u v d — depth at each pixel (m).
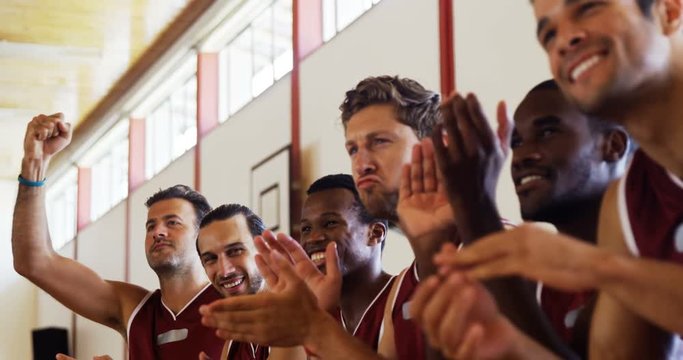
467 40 4.22
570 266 1.10
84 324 9.77
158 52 7.85
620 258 1.10
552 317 1.71
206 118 7.38
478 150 1.47
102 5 6.94
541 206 1.79
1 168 10.95
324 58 5.55
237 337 1.60
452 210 1.49
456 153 1.48
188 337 3.15
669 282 1.08
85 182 10.44
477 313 1.17
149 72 8.20
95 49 7.78
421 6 4.59
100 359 2.59
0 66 8.06
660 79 1.33
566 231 1.80
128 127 9.16
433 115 2.03
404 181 1.67
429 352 1.50
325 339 1.59
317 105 5.58
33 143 2.91
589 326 1.51
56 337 10.05
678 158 1.39
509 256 1.12
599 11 1.34
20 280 11.40
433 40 4.47
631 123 1.39
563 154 1.77
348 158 5.19
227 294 2.81
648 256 1.43
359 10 5.39
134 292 3.28
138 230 8.59
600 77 1.33
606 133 1.77
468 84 4.20
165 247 3.19
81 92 8.74
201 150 7.33
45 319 11.06
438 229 1.59
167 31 7.45
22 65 8.04
